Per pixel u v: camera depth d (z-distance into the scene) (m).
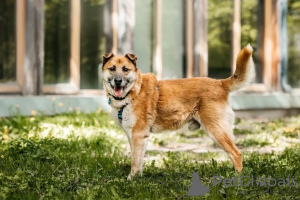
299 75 12.96
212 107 5.44
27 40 9.68
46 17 9.97
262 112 12.47
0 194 4.48
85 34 10.44
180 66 11.49
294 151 6.55
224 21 11.88
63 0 10.15
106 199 4.41
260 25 12.32
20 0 9.61
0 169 5.32
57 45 10.13
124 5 10.66
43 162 5.75
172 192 4.61
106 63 5.48
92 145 6.88
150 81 5.52
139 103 5.39
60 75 10.20
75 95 10.30
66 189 4.71
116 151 6.63
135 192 4.63
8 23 9.63
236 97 11.83
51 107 9.84
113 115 5.53
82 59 10.44
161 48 11.24
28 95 9.71
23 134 7.27
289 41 12.77
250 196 4.54
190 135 8.85
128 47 10.72
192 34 11.54
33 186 4.76
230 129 5.46
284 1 12.41
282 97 12.48
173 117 5.52
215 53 11.80
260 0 12.28
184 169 5.48
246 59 5.41
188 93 5.53
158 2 11.17
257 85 12.27
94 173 5.28
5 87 9.52
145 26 11.08
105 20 10.63
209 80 5.63
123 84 5.24
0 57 9.61
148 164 5.92
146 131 5.43
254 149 7.49
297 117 12.17
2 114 9.29
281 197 4.58
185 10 11.48
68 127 8.03
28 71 9.70
